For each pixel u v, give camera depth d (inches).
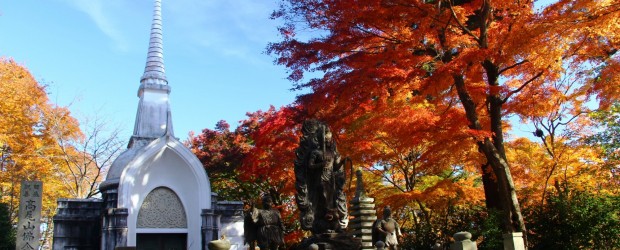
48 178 1624.0
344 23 780.6
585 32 663.1
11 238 1051.9
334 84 797.9
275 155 1084.5
